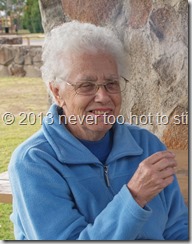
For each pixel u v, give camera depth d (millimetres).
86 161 1503
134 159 1619
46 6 3246
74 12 3199
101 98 1460
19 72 8695
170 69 3133
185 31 3062
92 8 3158
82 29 1488
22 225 1499
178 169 2582
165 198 1666
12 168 1460
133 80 3164
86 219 1465
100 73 1459
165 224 1649
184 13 3039
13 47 8656
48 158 1460
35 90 7449
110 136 1642
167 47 3123
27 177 1426
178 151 3037
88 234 1347
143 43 3135
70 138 1510
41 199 1407
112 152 1571
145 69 3154
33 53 8594
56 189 1430
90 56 1459
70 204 1433
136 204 1318
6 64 8742
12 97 6945
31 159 1445
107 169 1552
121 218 1329
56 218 1397
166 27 3109
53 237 1385
